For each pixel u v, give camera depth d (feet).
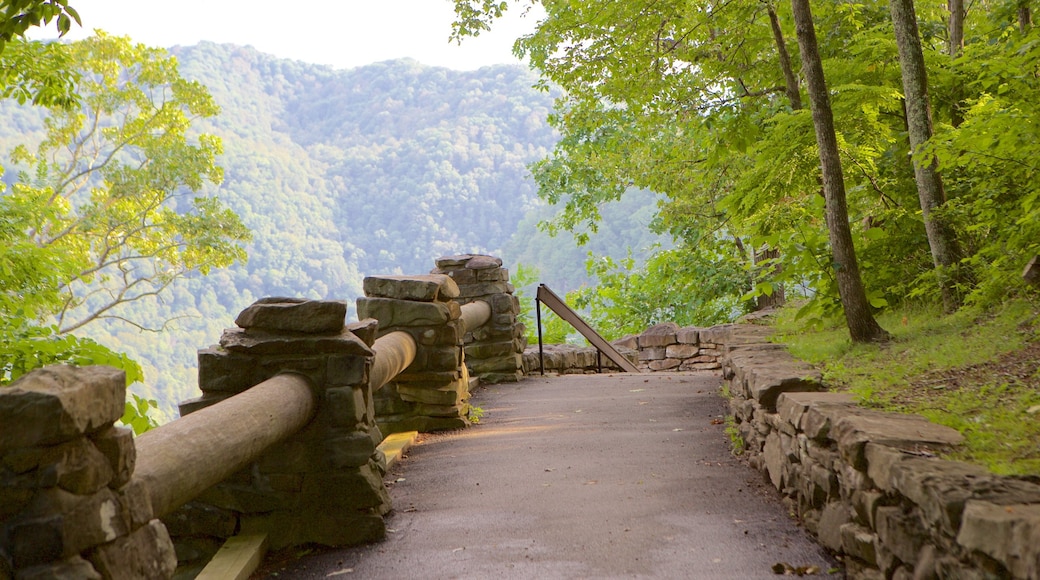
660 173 72.43
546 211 350.23
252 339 17.30
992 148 21.61
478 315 39.86
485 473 22.59
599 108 67.15
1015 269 23.00
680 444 25.12
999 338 19.02
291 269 549.13
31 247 29.22
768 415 19.26
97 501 8.64
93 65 125.59
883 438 11.84
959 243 25.95
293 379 16.72
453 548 16.11
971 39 39.32
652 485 20.20
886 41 31.94
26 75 41.16
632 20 40.86
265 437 14.32
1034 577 7.45
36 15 22.76
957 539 8.87
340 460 16.92
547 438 27.32
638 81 45.21
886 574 11.04
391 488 21.61
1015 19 34.91
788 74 36.60
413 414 30.25
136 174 124.77
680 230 74.84
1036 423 12.21
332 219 655.76
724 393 34.09
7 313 26.68
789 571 13.66
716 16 41.47
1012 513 8.30
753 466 21.42
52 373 8.66
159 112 130.00
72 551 8.22
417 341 30.14
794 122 30.53
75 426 8.31
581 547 15.66
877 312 30.32
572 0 43.29
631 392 37.45
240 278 514.68
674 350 61.41
